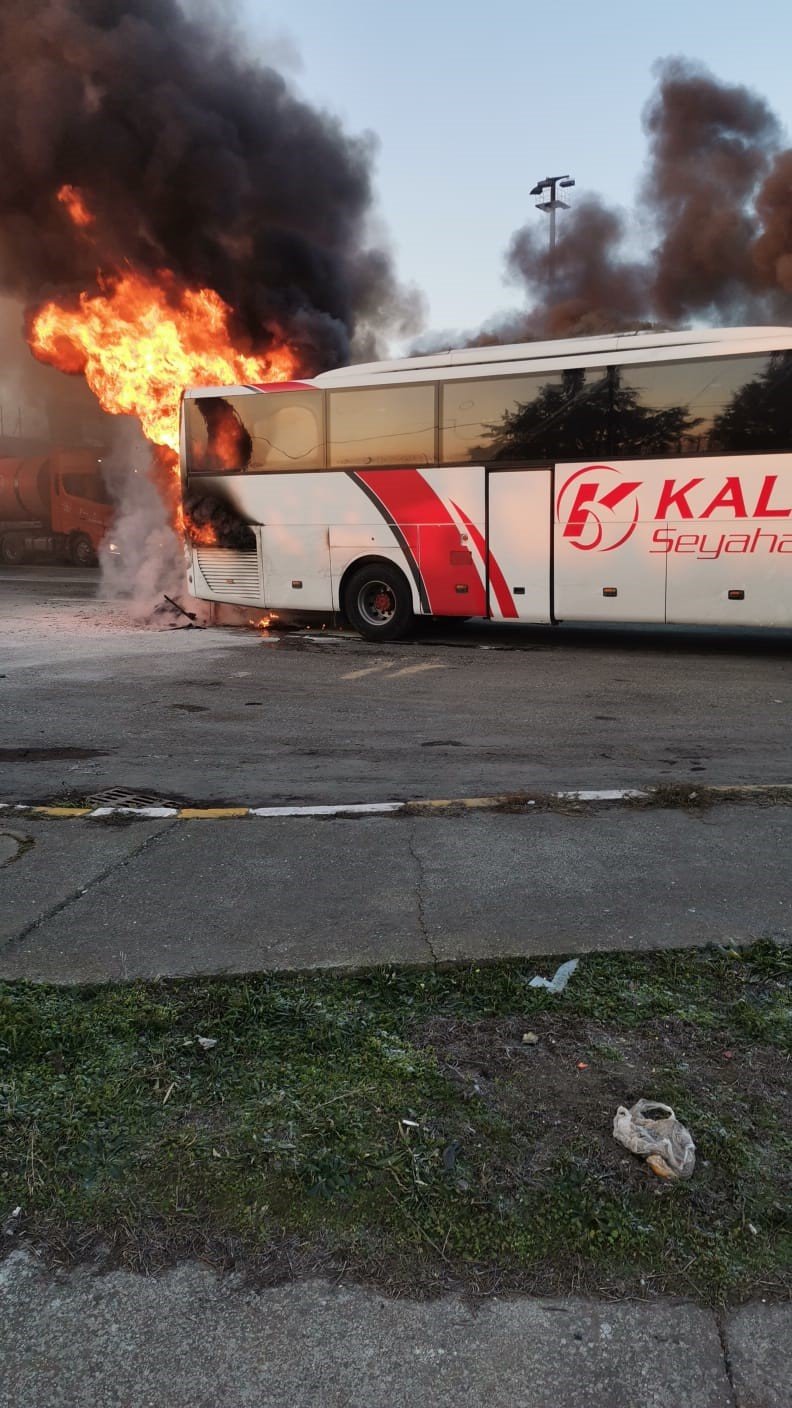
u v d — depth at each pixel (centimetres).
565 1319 186
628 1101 252
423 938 345
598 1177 222
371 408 1159
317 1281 196
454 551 1129
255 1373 176
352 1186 221
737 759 617
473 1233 207
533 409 1074
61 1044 278
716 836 454
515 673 961
